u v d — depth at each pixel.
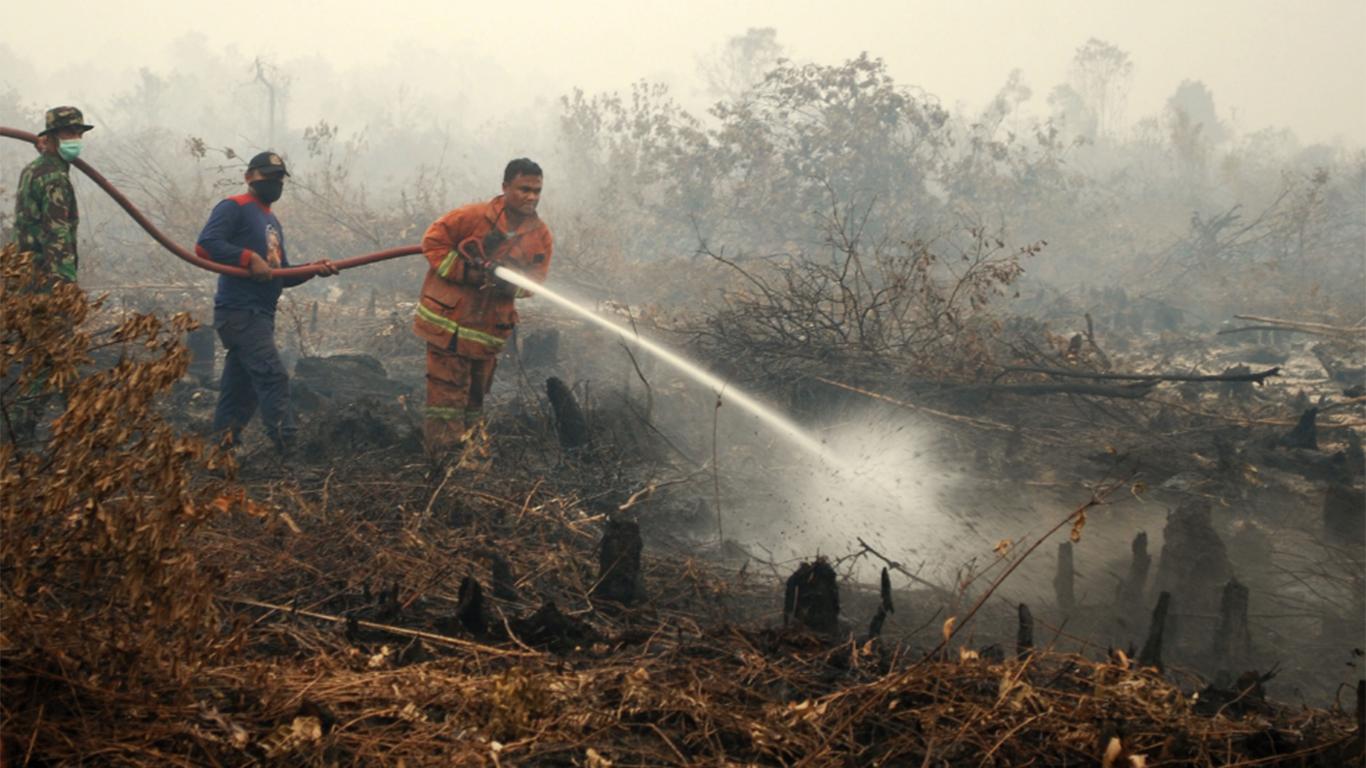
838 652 3.92
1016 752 3.26
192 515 3.25
